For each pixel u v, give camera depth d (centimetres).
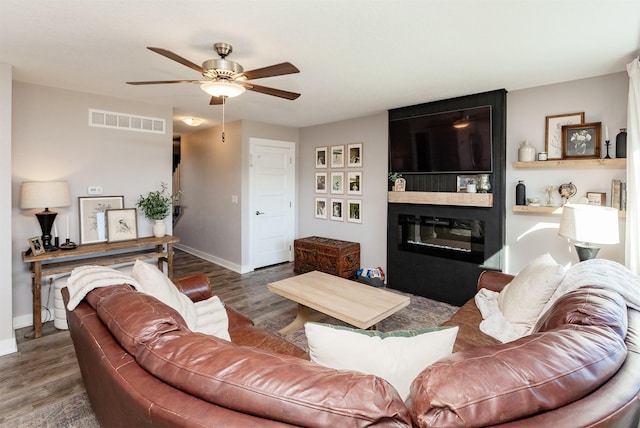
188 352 102
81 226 349
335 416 77
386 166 447
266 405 82
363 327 229
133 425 102
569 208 257
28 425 186
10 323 266
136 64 268
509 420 78
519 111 334
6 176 261
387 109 422
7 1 175
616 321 119
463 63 263
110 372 110
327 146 525
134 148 389
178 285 238
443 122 373
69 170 345
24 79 307
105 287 164
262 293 414
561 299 148
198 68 213
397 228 420
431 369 86
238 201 509
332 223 523
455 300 372
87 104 354
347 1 175
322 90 338
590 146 295
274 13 188
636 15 187
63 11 186
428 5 178
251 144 509
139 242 362
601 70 279
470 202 351
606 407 84
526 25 200
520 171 336
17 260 314
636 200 243
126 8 183
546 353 93
